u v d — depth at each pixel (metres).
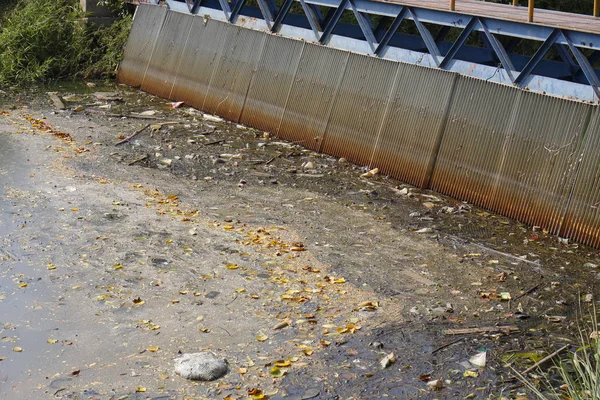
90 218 9.32
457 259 8.87
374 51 12.49
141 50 17.20
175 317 7.08
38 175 10.82
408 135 11.67
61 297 7.35
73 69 18.11
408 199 10.98
